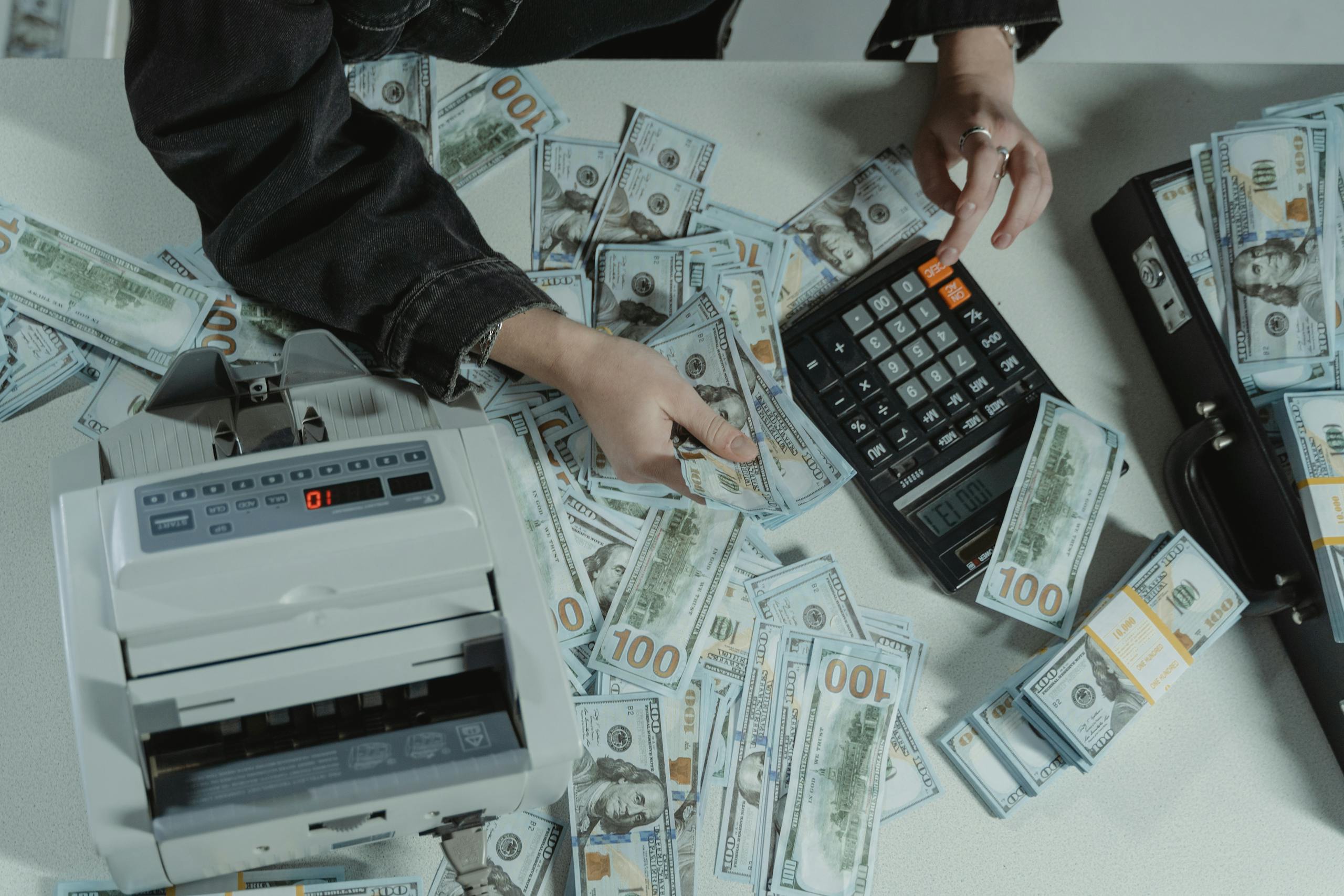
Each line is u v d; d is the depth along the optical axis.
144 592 0.59
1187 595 0.91
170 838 0.56
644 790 0.84
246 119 0.79
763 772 0.86
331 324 0.87
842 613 0.92
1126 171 1.12
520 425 0.93
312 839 0.63
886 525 0.95
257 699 0.61
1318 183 1.03
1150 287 1.03
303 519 0.62
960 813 0.88
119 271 0.90
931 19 1.08
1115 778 0.89
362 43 0.86
